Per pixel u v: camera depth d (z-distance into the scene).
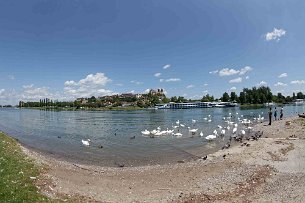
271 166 32.53
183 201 22.81
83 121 128.62
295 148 41.72
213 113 168.75
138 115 172.50
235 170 31.31
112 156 43.97
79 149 50.94
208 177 29.17
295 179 27.34
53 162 35.50
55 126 105.00
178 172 31.78
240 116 129.38
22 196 19.81
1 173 24.09
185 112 198.88
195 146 51.22
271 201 22.23
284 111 163.88
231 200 22.78
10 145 39.56
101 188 25.41
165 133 70.12
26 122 131.88
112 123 112.50
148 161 39.84
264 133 62.97
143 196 23.95
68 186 24.38
